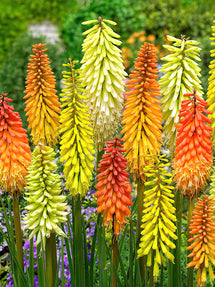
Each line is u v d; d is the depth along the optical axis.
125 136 4.16
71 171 4.05
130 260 3.73
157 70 4.03
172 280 3.63
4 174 3.83
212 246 3.31
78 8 11.37
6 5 12.09
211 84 4.45
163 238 3.40
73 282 3.92
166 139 4.42
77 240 3.87
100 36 4.47
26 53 7.90
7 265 5.40
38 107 4.58
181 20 10.22
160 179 3.36
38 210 3.50
